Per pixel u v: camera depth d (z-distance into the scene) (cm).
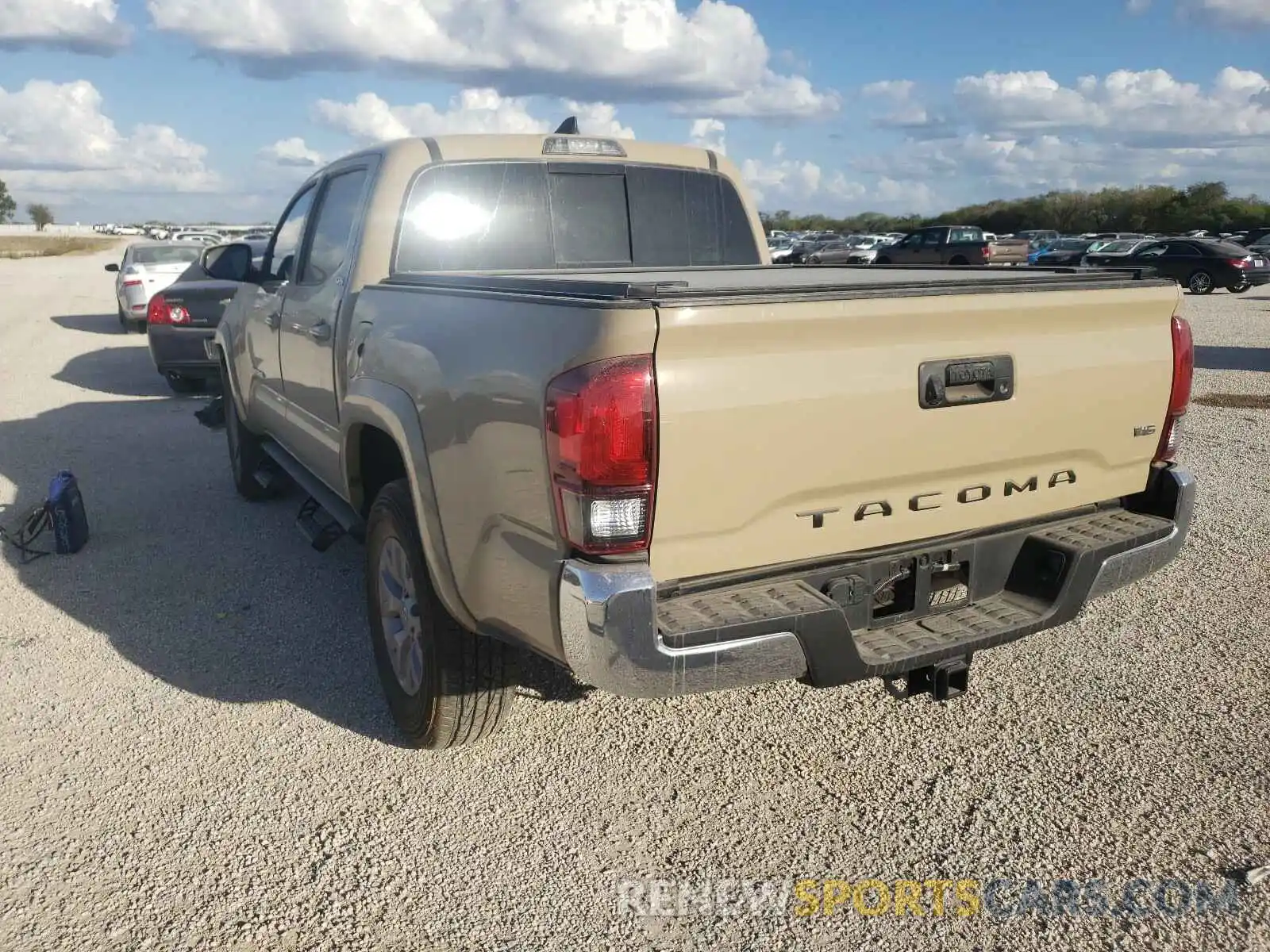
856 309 268
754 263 511
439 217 419
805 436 269
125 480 742
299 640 456
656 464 250
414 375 327
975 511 309
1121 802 326
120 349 1548
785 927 273
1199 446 816
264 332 546
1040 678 412
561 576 258
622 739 370
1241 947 262
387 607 366
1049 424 314
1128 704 389
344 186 449
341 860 302
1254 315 2023
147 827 318
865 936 270
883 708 392
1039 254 3606
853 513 286
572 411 248
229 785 341
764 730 377
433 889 288
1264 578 514
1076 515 341
